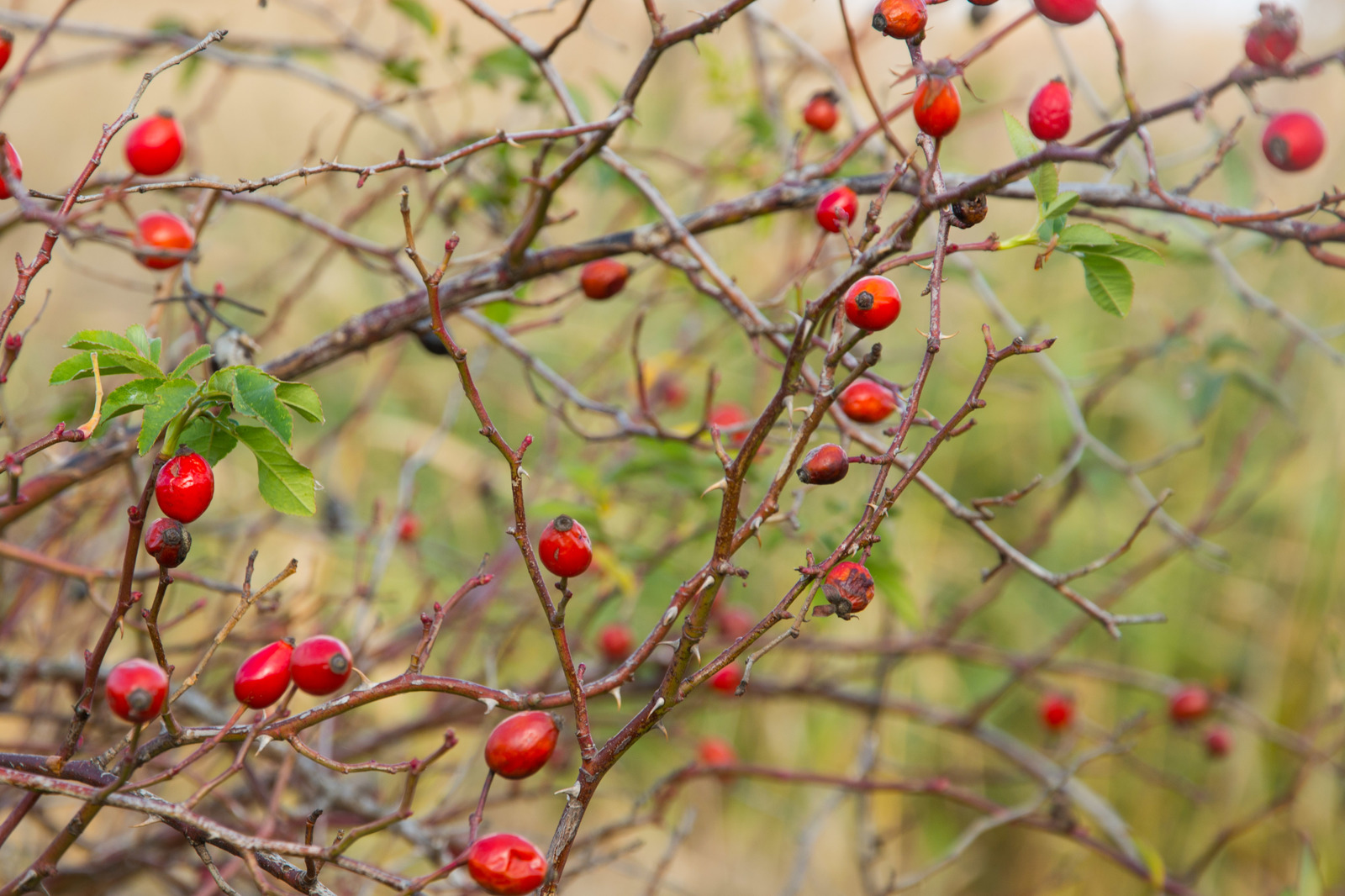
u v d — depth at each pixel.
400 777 1.88
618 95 1.67
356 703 1.14
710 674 1.15
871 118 1.97
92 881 1.49
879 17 1.17
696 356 2.03
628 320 2.23
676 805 2.29
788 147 1.72
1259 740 2.24
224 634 1.14
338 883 1.64
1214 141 1.48
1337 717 1.91
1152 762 2.30
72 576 1.32
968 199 1.16
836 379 1.67
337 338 1.35
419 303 1.35
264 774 1.64
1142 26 2.36
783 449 1.61
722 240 2.34
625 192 1.73
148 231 1.29
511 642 1.80
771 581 2.30
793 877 1.71
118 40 1.62
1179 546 1.78
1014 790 2.32
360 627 1.64
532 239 1.33
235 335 1.30
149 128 1.29
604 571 1.56
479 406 1.14
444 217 1.68
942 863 1.48
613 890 2.15
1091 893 2.19
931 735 2.33
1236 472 1.83
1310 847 1.37
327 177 1.88
